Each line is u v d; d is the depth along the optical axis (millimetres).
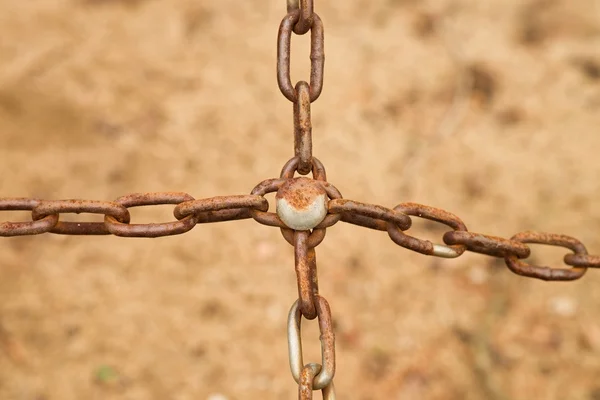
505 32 5422
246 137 4492
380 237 3863
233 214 1162
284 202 1071
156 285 3559
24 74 4664
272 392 3152
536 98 4875
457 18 5543
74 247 3684
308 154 1168
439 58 5160
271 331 3389
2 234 1168
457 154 4430
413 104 4805
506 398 3160
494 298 3578
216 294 3531
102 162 4215
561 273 1405
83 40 5113
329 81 4922
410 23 5508
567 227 4000
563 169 4344
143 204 1196
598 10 5535
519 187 4230
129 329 3357
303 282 1048
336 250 3773
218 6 5527
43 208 1158
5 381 3098
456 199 4156
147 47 5133
